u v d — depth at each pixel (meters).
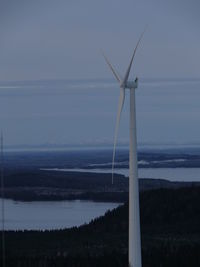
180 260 130.50
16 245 155.50
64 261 131.00
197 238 159.38
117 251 140.38
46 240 164.62
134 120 93.69
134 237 95.75
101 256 134.12
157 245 148.50
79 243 158.62
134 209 95.00
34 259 133.00
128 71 92.94
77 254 139.38
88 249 147.25
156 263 129.12
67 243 158.62
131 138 93.94
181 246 143.25
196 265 129.38
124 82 93.31
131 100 93.75
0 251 140.62
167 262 129.62
